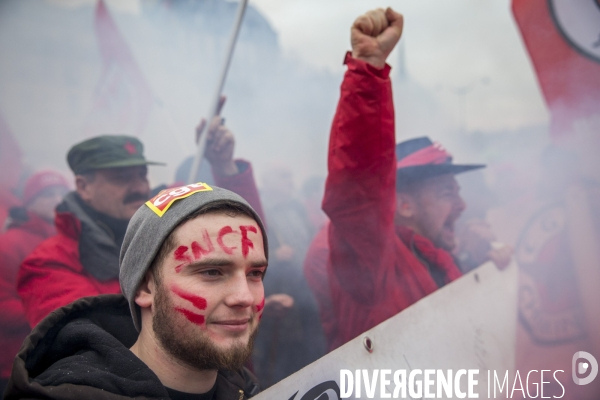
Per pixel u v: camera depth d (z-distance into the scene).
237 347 0.98
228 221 1.04
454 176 2.23
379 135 2.04
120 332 1.20
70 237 2.41
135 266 1.06
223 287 1.00
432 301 1.46
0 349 2.32
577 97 2.19
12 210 2.44
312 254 2.26
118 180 2.45
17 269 2.37
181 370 1.04
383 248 2.13
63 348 1.09
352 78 2.01
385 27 2.10
